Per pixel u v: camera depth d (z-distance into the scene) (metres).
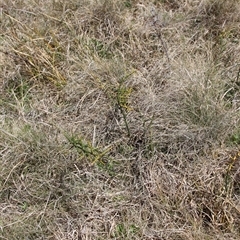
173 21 3.40
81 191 2.63
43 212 2.54
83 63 3.12
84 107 2.96
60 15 3.39
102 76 3.05
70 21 3.34
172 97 2.91
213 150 2.72
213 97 2.91
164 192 2.62
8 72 3.09
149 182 2.64
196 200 2.58
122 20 3.36
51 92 3.04
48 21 3.34
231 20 3.40
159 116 2.86
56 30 3.31
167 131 2.80
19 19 3.36
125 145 2.79
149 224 2.54
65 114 2.96
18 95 3.06
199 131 2.77
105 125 2.87
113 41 3.28
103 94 2.98
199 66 3.04
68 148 2.72
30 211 2.56
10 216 2.54
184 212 2.53
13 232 2.47
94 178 2.67
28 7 3.42
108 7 3.38
